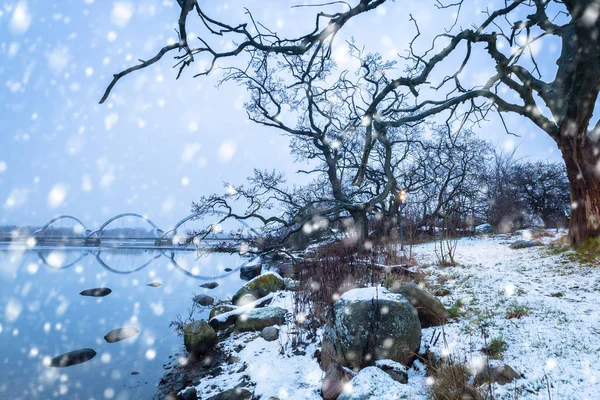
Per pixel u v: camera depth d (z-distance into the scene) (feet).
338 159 63.98
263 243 44.52
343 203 42.22
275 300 29.01
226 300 38.09
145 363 21.40
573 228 30.60
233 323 26.27
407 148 66.59
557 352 11.40
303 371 14.88
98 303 41.29
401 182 65.72
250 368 16.87
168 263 95.71
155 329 29.22
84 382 19.17
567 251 29.63
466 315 17.25
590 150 28.73
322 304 20.79
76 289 51.98
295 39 11.93
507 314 16.03
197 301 39.40
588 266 24.76
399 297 14.03
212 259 107.24
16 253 129.90
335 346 13.44
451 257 32.35
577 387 9.03
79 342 26.78
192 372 18.74
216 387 15.97
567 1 21.88
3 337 28.14
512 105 30.27
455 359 11.27
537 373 10.14
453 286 23.85
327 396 11.77
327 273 23.85
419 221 63.05
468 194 71.77
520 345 12.40
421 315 16.90
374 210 61.72
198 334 21.33
